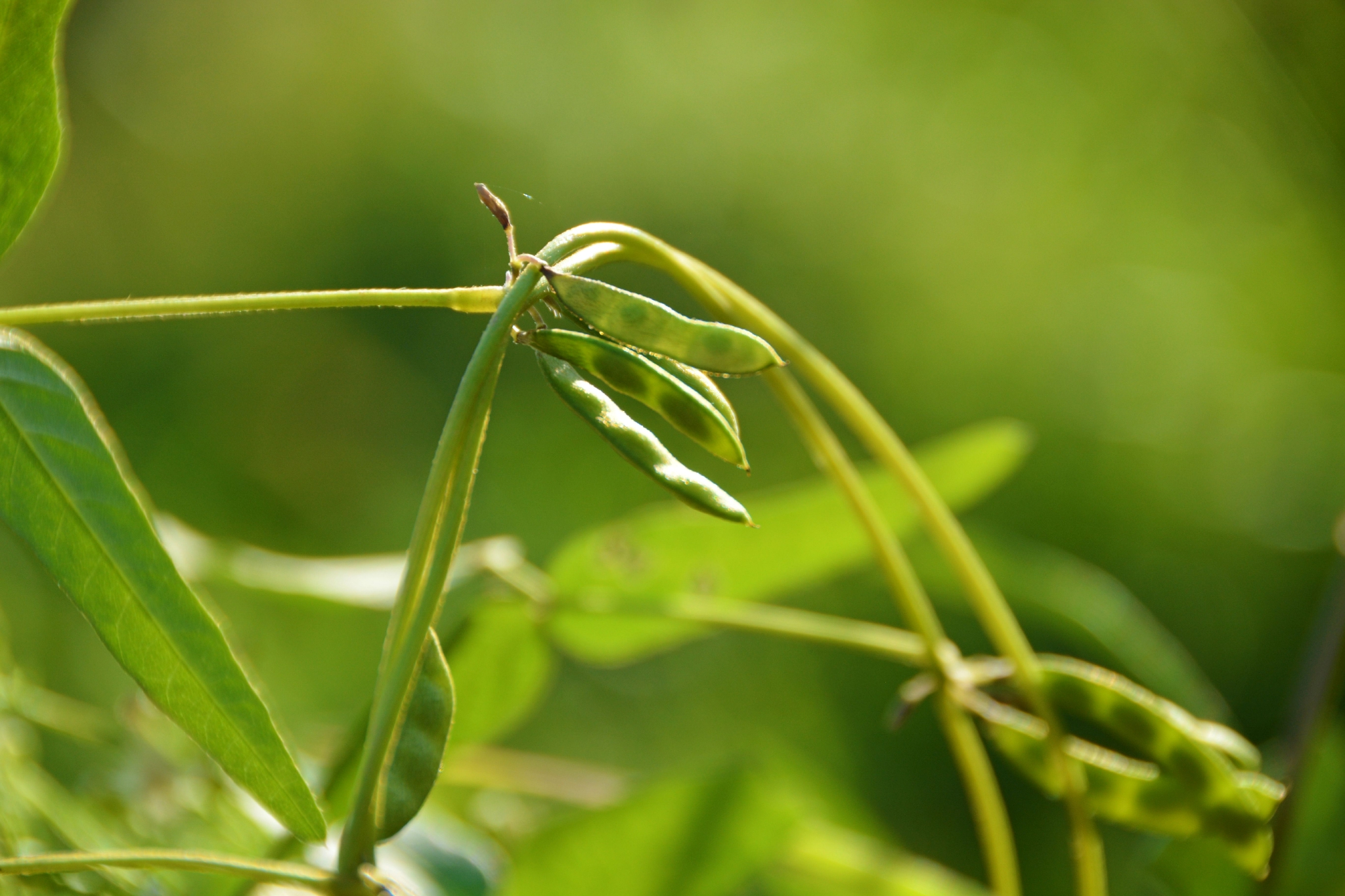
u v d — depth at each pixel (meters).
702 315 2.93
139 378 2.59
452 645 0.59
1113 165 3.90
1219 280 3.32
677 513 0.61
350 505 2.57
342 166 3.84
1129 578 2.48
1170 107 3.79
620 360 0.43
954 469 0.62
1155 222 3.69
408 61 4.32
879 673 2.12
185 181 3.73
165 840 0.59
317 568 0.73
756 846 0.56
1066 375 3.18
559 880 0.56
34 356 0.46
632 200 4.05
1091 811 0.50
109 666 1.12
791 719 2.05
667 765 1.99
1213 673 2.27
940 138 4.27
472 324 2.95
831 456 0.50
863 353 3.38
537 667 0.62
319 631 1.56
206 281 3.51
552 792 0.69
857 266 3.75
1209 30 3.44
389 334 2.96
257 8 4.30
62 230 3.36
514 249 0.44
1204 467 2.76
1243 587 2.40
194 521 2.37
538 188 4.05
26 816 0.53
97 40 3.92
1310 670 0.57
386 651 0.44
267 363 2.73
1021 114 4.21
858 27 4.63
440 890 0.61
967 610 2.16
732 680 2.10
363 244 3.58
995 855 0.51
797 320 3.54
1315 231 3.10
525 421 2.55
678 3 4.62
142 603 0.45
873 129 4.31
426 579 0.44
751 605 0.64
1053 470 2.69
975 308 3.48
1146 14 3.87
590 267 0.45
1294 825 0.55
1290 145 2.94
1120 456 2.77
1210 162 3.56
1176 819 0.49
